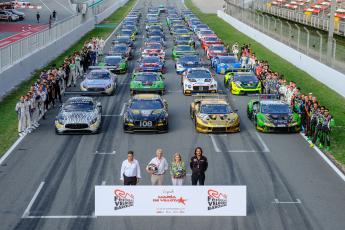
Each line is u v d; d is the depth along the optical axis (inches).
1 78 1369.3
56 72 1280.8
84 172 804.6
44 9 3823.8
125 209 634.2
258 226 618.5
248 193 721.0
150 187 630.5
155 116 1036.5
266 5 3420.3
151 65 1701.5
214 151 917.8
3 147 938.1
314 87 1503.4
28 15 3476.9
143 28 3213.6
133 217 641.6
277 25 2245.3
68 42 2356.1
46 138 997.8
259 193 721.6
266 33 2434.8
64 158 874.8
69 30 2452.0
